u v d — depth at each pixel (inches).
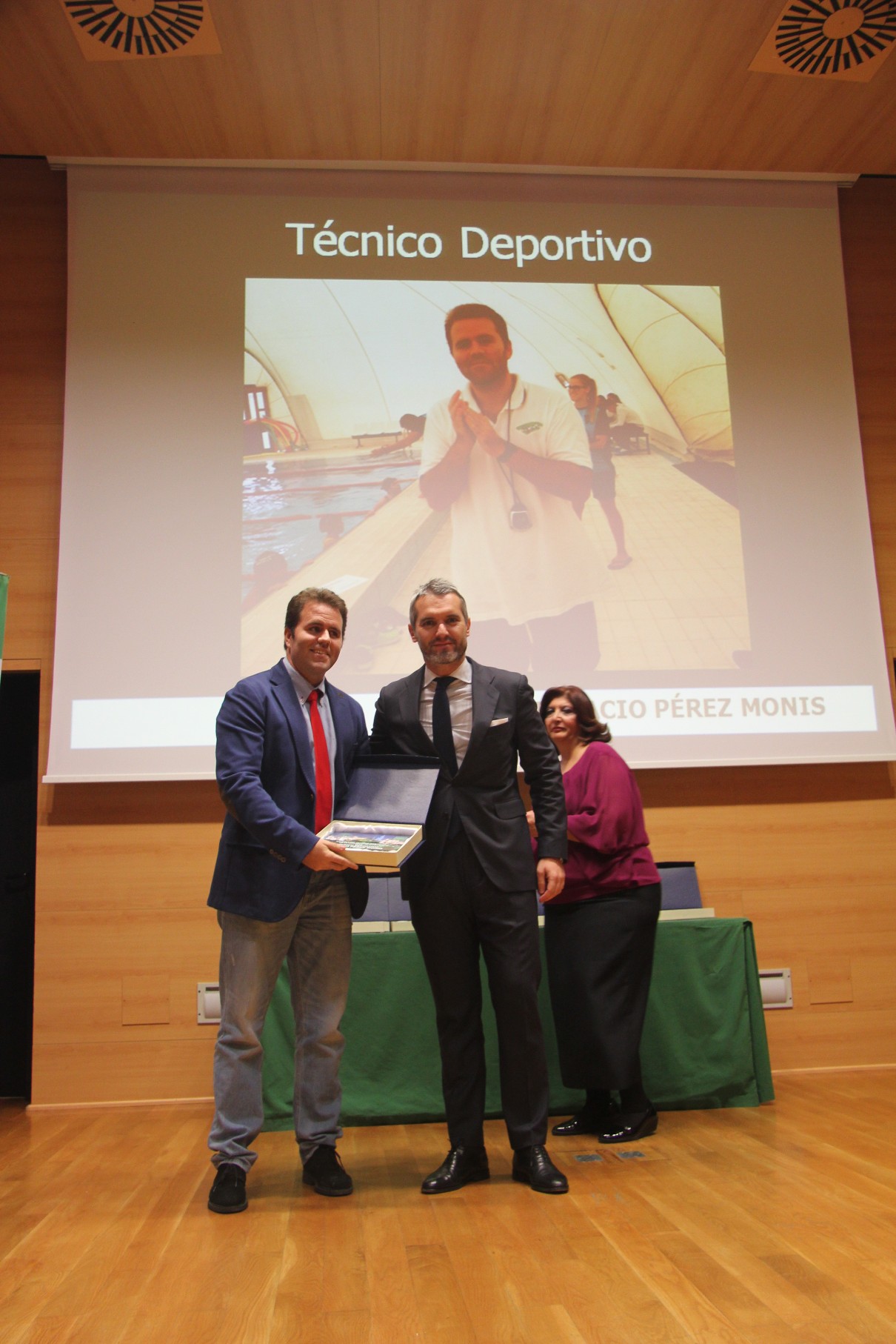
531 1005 86.7
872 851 152.9
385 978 119.0
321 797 87.2
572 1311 57.9
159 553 149.8
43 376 157.5
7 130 155.6
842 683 154.5
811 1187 83.3
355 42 140.0
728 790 152.2
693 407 162.1
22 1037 149.7
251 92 148.7
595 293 165.3
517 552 154.5
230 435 154.7
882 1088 132.5
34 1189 90.9
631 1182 86.0
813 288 168.1
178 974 140.9
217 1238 73.4
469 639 150.6
